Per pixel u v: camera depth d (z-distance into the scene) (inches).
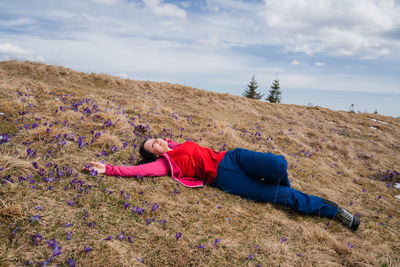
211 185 130.4
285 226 104.6
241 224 102.3
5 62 415.2
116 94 338.6
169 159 126.1
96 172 110.5
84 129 161.8
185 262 76.6
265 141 251.3
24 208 82.4
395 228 120.2
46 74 400.5
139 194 108.3
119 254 74.3
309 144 292.4
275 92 1489.9
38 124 154.8
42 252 69.7
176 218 98.7
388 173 223.3
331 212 113.9
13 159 104.8
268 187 120.0
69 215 85.4
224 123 265.0
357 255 89.7
